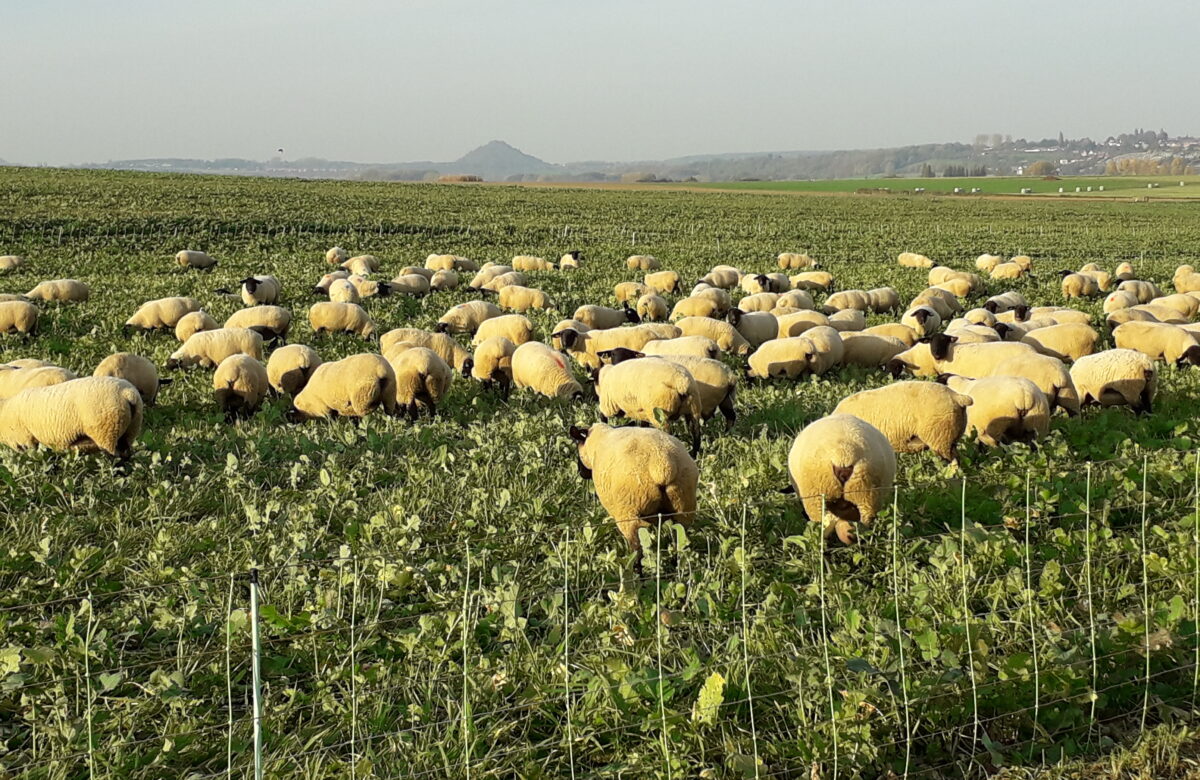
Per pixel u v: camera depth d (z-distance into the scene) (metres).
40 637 6.65
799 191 130.25
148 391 13.85
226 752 5.53
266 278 26.95
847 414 9.04
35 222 41.41
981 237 54.12
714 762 5.47
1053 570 7.01
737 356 18.25
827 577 7.48
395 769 5.29
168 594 7.22
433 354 14.23
